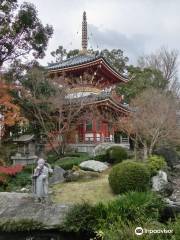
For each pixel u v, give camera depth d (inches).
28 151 877.8
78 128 1093.8
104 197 605.0
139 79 1488.7
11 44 856.9
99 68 1111.6
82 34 1296.8
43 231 508.7
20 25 858.1
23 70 896.3
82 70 1111.0
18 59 884.0
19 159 832.3
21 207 534.9
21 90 861.2
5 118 705.6
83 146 1052.5
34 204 536.4
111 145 1026.7
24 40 876.6
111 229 303.7
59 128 888.3
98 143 1050.1
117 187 607.5
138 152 963.3
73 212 504.7
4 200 545.0
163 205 501.7
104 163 857.5
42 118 877.2
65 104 914.1
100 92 1115.3
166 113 864.9
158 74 1574.8
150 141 924.0
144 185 597.6
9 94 804.6
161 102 890.7
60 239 497.4
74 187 673.0
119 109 1074.1
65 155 925.8
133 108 1018.1
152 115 855.1
